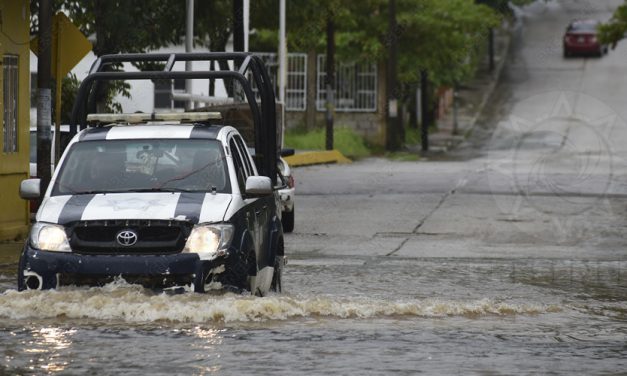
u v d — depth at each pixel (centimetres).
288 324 2998
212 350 2617
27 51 5553
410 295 3878
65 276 3041
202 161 3350
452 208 7331
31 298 3008
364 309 3278
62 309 2973
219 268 3050
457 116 18400
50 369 2406
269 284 3541
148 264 3005
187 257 3014
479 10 15400
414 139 16138
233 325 2945
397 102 15225
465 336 2905
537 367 2508
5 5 5306
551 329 3081
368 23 14538
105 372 2380
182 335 2784
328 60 13112
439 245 5609
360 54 14788
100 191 3269
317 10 12031
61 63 5059
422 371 2436
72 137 3750
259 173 3841
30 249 3073
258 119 3784
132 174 3325
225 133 3475
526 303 3684
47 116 5012
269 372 2400
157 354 2561
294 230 6212
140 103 11188
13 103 5444
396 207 7400
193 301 3009
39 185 3325
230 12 9150
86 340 2702
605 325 3191
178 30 8725
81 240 3050
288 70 15300
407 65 14700
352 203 7656
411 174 10231
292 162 11206
